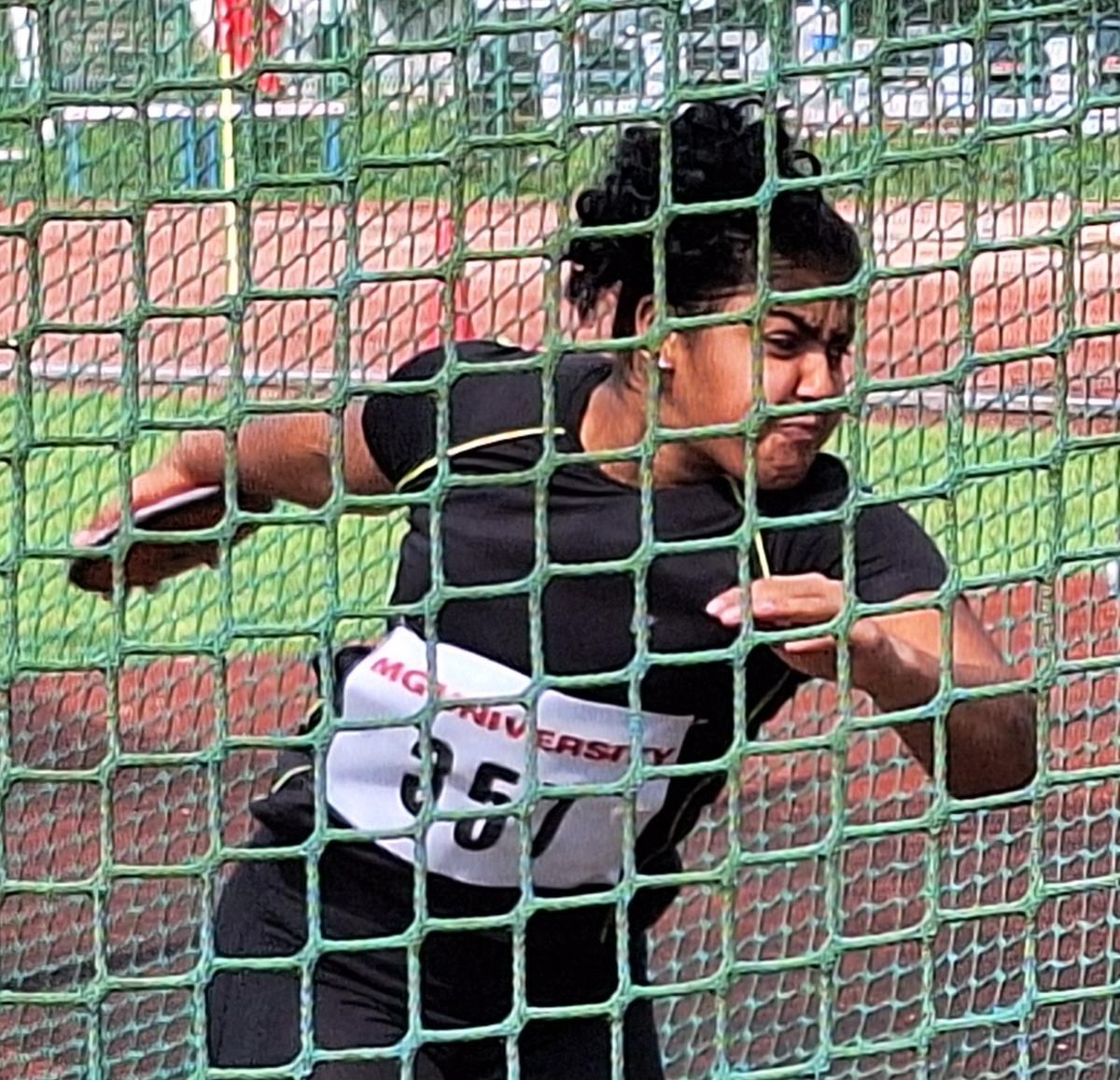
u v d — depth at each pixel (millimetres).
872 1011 7660
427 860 4395
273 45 6668
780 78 3590
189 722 8805
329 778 4438
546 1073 4648
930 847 3928
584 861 4410
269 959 4117
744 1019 7766
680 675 4254
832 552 4148
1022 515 7961
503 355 4508
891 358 7895
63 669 3736
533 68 6820
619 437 4227
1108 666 3988
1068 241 3771
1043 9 3691
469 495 4344
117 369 8570
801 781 8625
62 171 6148
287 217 8773
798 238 3990
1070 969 8000
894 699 3947
